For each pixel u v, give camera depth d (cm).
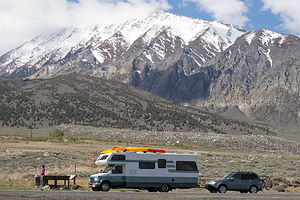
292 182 5334
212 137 16712
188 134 17300
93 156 7931
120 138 16462
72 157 7438
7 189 3909
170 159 4128
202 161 8075
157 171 4075
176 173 4116
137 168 4038
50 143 10812
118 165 4025
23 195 3294
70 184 4572
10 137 12288
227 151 13475
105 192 3738
